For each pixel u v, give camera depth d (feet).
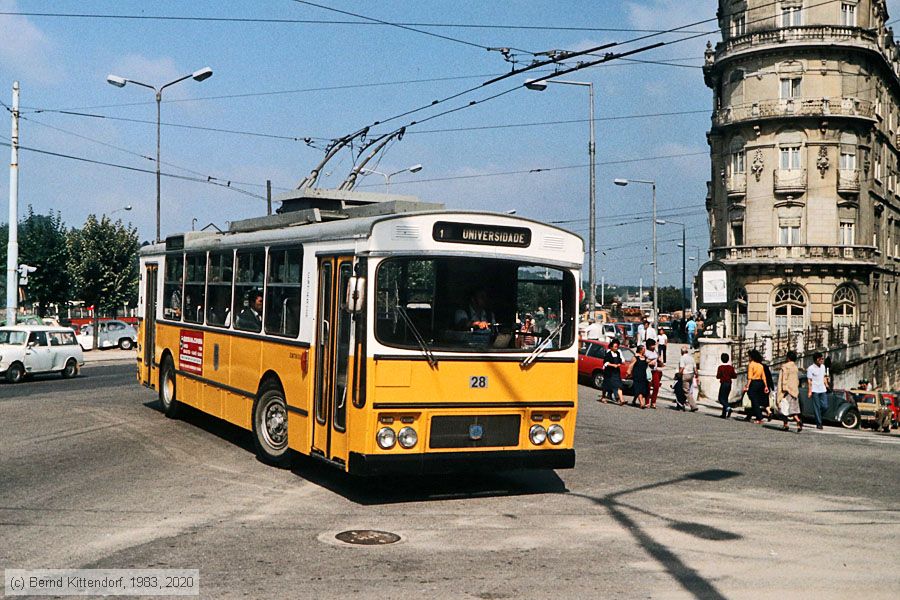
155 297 56.03
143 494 32.55
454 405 31.22
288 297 36.88
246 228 44.91
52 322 131.44
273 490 33.96
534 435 32.86
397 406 30.40
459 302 31.81
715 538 27.50
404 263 31.04
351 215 38.68
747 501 34.24
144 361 57.47
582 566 23.85
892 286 202.49
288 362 36.35
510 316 32.71
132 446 43.47
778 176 168.66
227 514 29.60
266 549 25.13
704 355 99.19
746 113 169.78
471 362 31.58
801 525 29.81
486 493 34.68
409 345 30.76
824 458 48.44
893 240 202.90
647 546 26.25
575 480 38.34
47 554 24.21
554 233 33.76
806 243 166.91
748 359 110.73
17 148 100.68
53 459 39.58
